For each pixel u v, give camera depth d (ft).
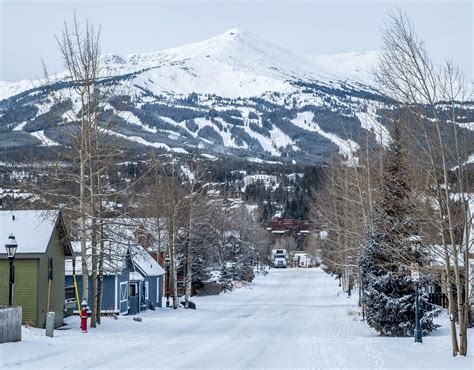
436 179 95.76
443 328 155.43
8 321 112.16
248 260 467.11
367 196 196.75
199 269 335.47
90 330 149.28
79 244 209.97
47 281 154.30
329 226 275.18
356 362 99.19
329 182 327.06
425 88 95.20
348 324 181.78
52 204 153.38
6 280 149.38
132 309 220.84
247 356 108.47
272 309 248.52
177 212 257.55
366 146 195.42
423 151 98.53
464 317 100.37
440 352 109.40
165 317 207.92
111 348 118.32
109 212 166.91
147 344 127.13
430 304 146.61
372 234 147.23
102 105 152.87
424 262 133.39
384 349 115.96
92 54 150.20
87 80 149.07
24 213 158.92
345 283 342.03
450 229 96.53
